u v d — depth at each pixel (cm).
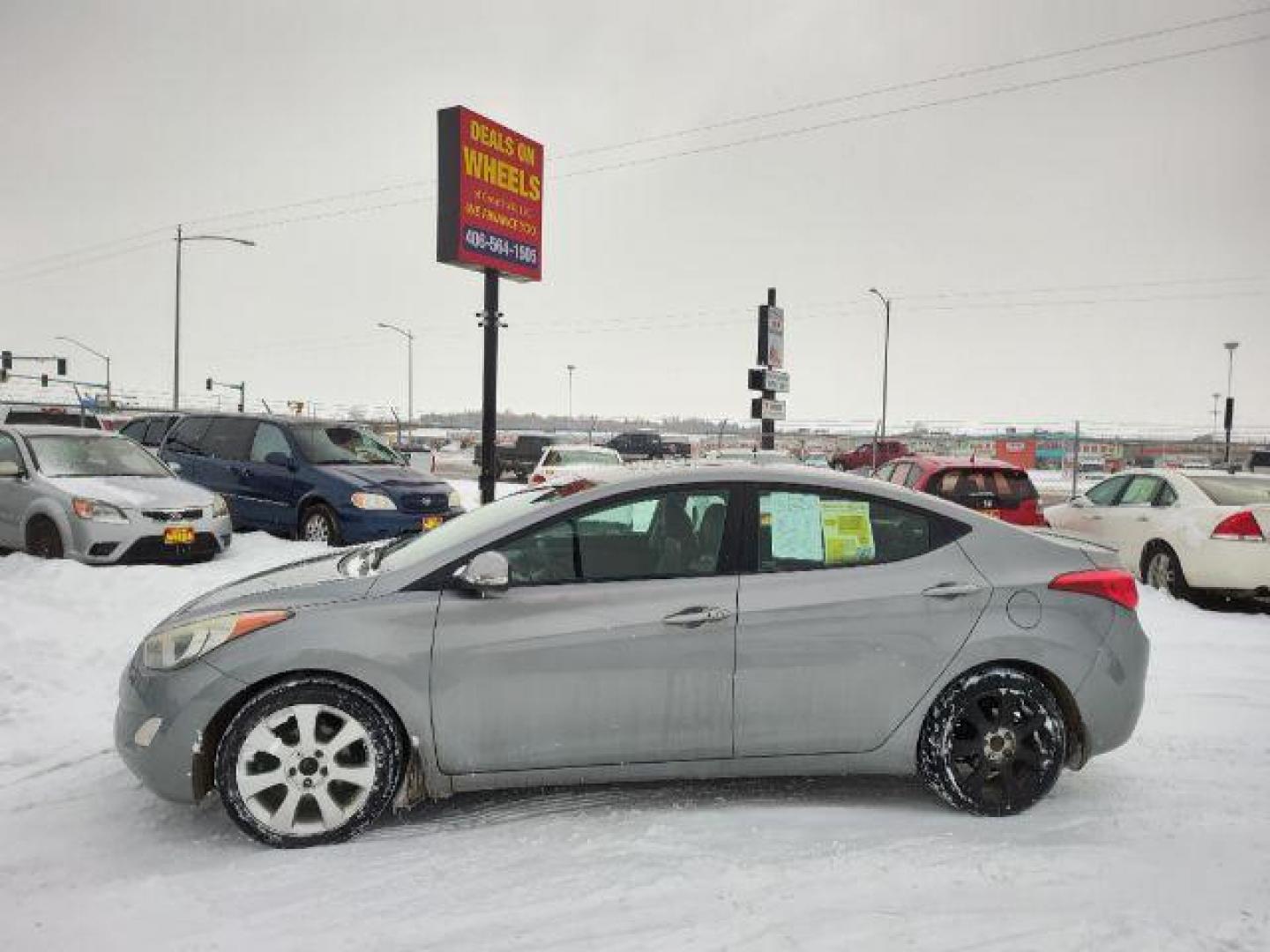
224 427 1259
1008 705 367
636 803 381
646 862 325
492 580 339
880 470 1367
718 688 358
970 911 292
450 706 346
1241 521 837
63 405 3875
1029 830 354
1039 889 307
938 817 367
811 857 330
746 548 370
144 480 985
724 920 285
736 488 377
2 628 630
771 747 362
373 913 290
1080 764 382
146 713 340
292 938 275
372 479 1110
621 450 4688
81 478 955
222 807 375
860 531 377
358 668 340
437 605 349
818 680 361
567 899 299
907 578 370
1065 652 370
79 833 353
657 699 355
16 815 369
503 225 1317
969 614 367
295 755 338
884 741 366
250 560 975
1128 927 281
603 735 355
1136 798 389
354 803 342
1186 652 668
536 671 349
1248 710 521
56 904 297
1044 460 4525
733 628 358
